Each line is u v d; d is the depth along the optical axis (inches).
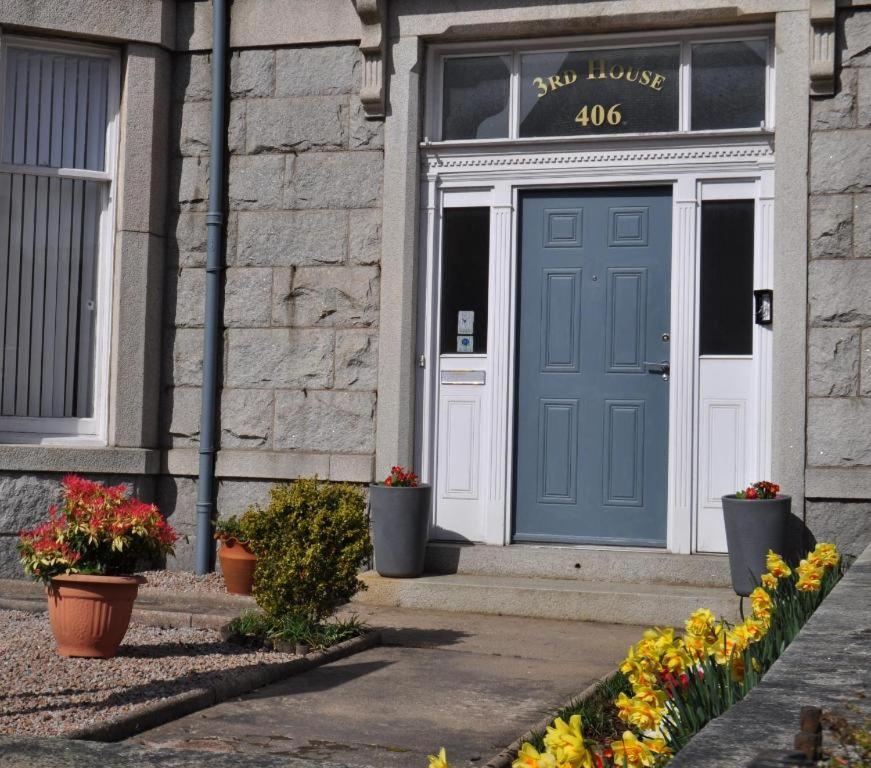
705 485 308.8
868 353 291.1
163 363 343.9
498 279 325.1
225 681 203.5
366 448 326.0
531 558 309.9
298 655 233.5
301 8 335.9
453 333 329.1
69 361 343.6
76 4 336.8
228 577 299.0
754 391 306.8
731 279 310.7
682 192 313.1
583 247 323.6
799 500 292.4
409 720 188.1
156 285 342.3
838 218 294.7
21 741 122.0
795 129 297.9
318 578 245.6
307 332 332.5
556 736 107.7
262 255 337.4
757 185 309.0
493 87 331.6
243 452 333.4
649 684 143.3
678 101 318.0
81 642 222.8
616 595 286.7
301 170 335.9
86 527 223.1
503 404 323.0
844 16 296.8
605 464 319.3
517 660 239.0
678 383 310.3
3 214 340.5
